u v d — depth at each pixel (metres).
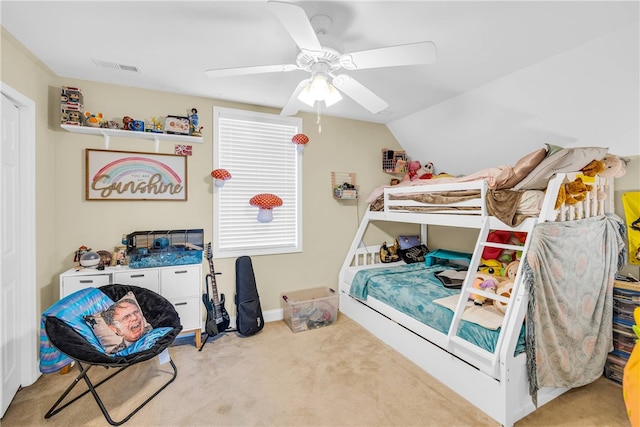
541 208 1.88
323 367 2.36
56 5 1.59
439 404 1.93
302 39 1.38
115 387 2.09
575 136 2.41
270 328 3.11
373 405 1.92
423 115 3.34
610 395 2.01
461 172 3.62
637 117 2.03
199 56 2.16
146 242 2.72
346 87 1.82
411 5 1.58
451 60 2.17
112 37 1.92
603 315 2.13
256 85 2.68
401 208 3.10
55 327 1.71
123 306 2.15
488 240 2.95
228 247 3.15
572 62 2.05
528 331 1.77
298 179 3.43
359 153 3.80
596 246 2.07
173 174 2.88
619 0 1.53
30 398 1.97
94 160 2.61
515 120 2.66
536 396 1.77
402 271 3.28
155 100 2.81
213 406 1.90
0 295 1.79
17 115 2.04
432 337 2.20
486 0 1.54
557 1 1.54
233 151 3.15
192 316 2.63
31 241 2.11
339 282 3.62
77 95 2.45
